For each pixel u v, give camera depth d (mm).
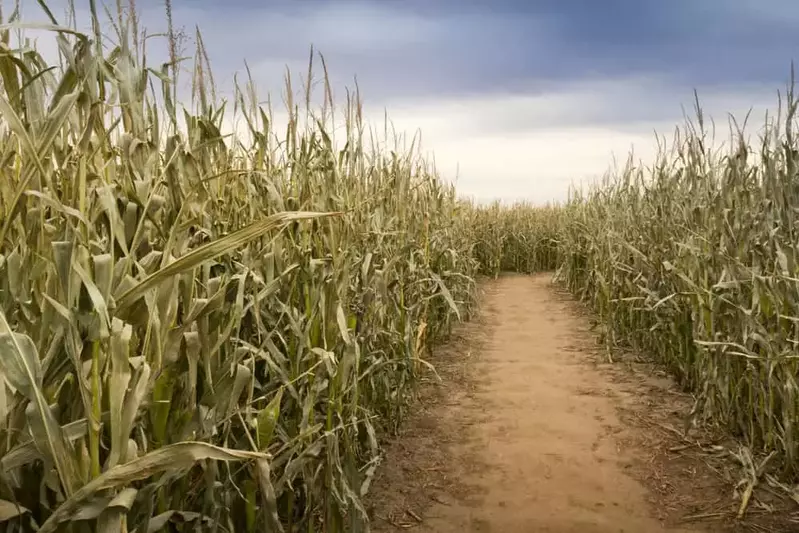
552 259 16656
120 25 2066
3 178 1572
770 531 3082
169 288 1735
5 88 1622
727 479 3629
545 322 8719
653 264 6207
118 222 1641
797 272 3602
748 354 3760
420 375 5746
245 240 1521
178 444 1426
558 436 4387
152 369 1727
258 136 3025
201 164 2568
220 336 2064
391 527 3174
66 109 1473
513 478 3729
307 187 3014
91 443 1460
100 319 1428
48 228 1653
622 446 4184
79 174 1638
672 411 4832
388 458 4027
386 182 4828
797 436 3553
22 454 1430
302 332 2797
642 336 6844
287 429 2791
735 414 4254
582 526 3160
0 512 1420
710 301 4367
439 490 3584
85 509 1426
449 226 7734
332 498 2738
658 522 3189
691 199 5410
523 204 18281
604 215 9305
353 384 2992
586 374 5996
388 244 4637
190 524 2186
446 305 7180
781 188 3979
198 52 2725
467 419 4766
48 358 1469
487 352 6938
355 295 3383
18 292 1575
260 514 2525
